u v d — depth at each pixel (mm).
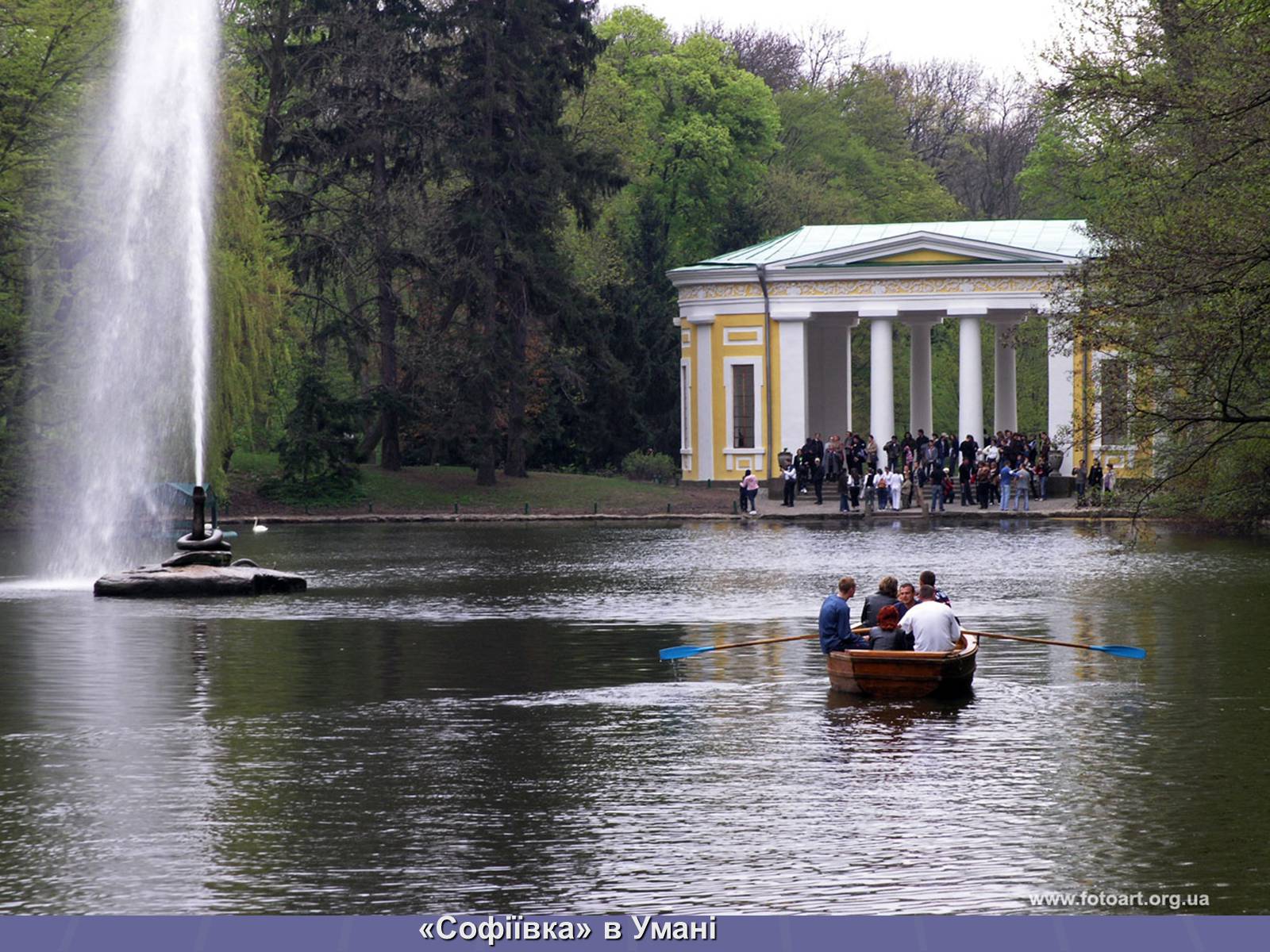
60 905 28812
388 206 159250
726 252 198000
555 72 164125
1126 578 83312
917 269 163750
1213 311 74500
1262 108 72875
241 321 134625
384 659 56844
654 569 92500
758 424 168625
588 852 31656
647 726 44312
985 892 28969
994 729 43500
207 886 29766
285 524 142000
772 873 30203
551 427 183875
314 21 155250
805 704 47719
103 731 43875
